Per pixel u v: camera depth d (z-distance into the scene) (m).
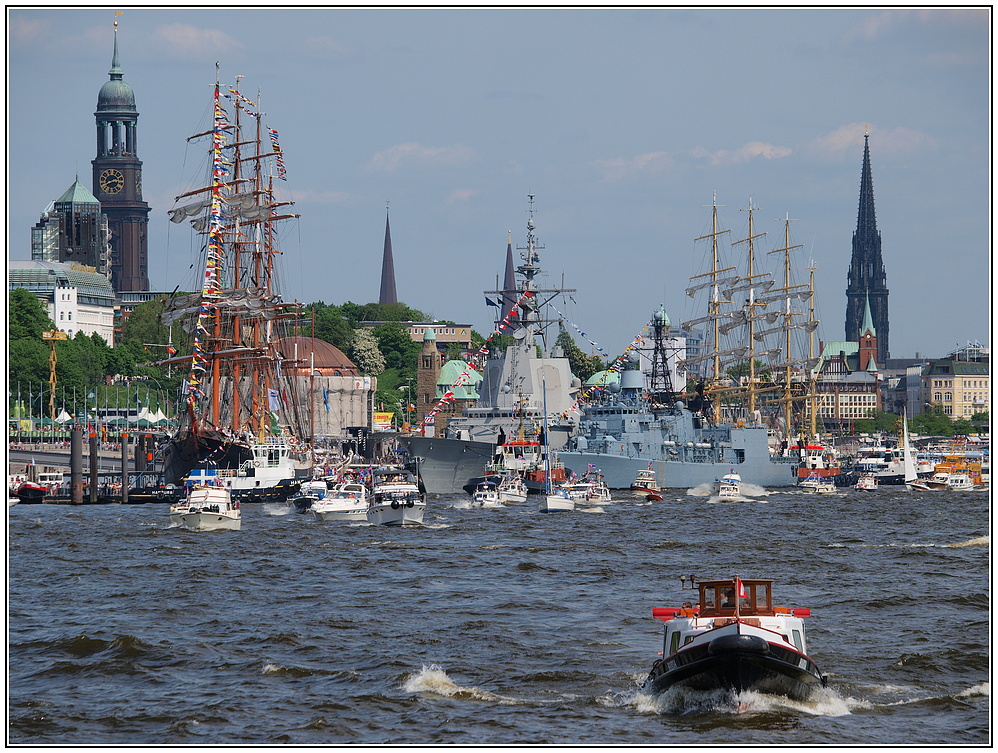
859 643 133.00
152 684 117.25
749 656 104.06
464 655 127.81
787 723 102.06
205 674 120.94
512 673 119.88
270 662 125.06
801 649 110.00
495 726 102.81
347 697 111.75
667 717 104.88
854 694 111.69
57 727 104.19
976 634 137.25
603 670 120.75
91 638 135.38
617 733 100.56
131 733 102.56
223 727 103.56
